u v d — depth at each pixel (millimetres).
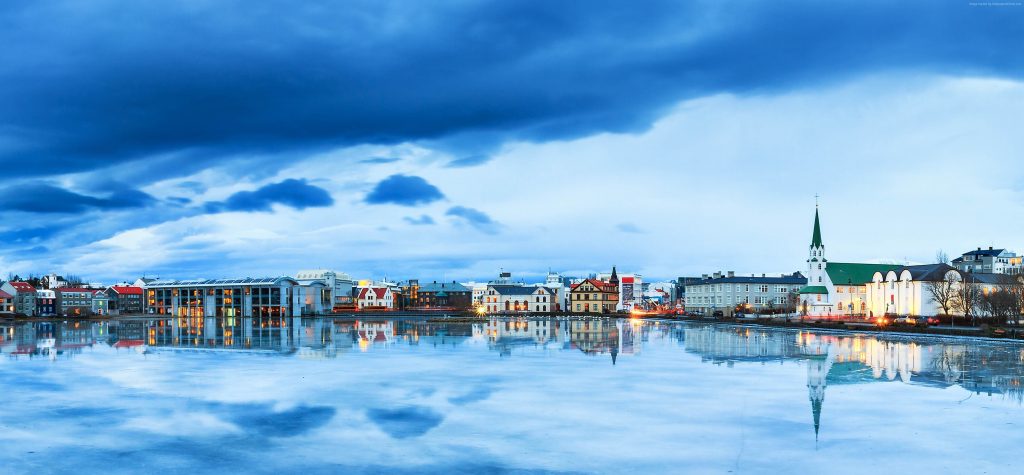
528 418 31922
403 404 35344
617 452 26094
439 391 39312
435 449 26594
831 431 29219
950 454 25672
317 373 47438
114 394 38688
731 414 32625
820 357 58344
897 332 97375
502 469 24094
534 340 81125
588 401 36031
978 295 134375
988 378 44531
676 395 37844
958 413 32781
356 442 27719
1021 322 117875
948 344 73812
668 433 28953
